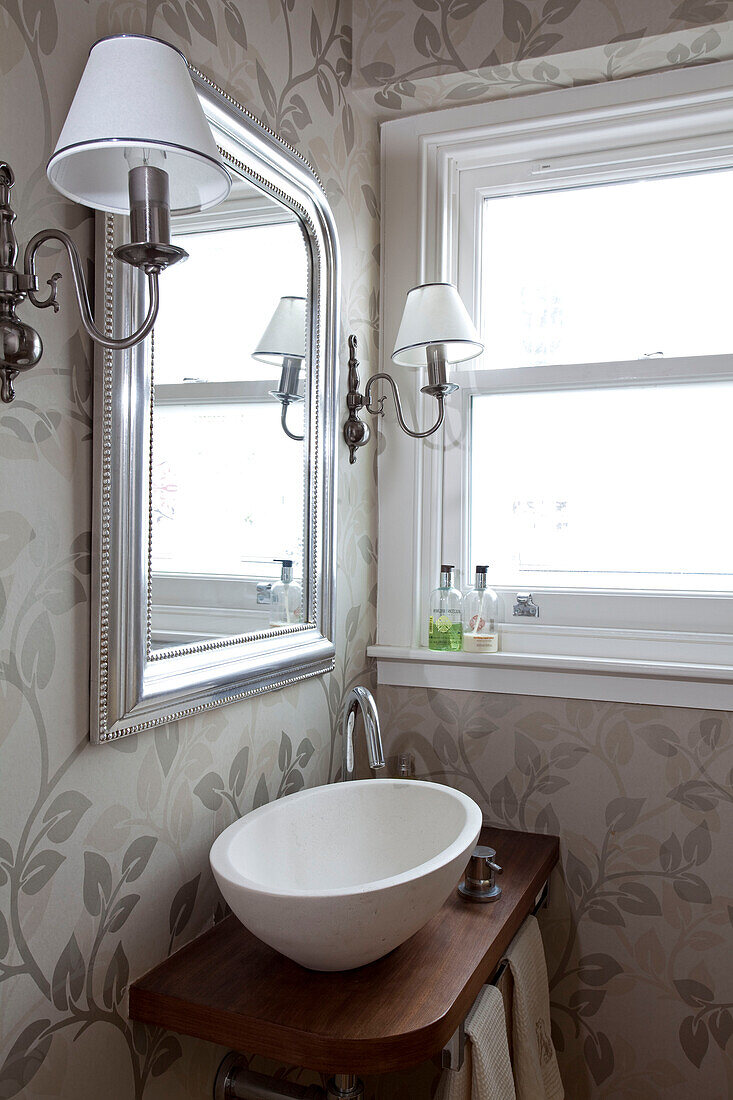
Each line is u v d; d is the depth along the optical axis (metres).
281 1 1.48
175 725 1.20
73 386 0.99
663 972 1.68
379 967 1.17
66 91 0.98
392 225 1.91
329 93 1.69
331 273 1.58
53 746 0.97
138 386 1.06
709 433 1.76
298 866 1.34
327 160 1.67
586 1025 1.73
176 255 0.83
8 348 0.86
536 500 1.88
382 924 1.04
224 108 1.24
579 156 1.83
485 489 1.91
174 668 1.17
